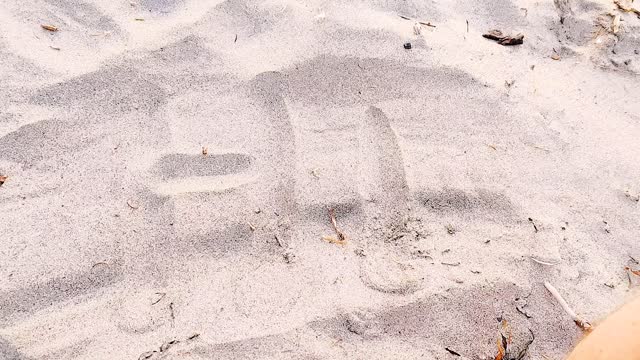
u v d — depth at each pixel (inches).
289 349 14.7
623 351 11.0
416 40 19.8
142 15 19.5
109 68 18.1
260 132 17.5
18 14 18.7
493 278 15.7
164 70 18.3
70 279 15.2
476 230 16.4
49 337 14.5
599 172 17.7
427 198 16.7
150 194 16.3
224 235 15.9
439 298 15.4
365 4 20.5
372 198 16.6
